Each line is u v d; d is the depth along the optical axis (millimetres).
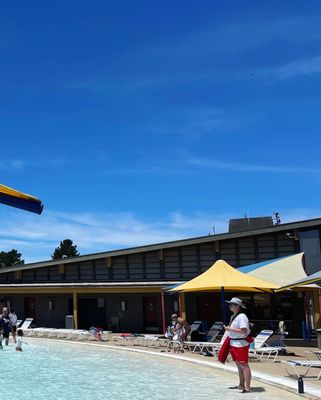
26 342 25953
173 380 12648
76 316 30703
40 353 20453
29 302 35219
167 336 21344
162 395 10555
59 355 19625
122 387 11852
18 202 7301
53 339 27219
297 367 13766
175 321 22234
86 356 19141
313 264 27453
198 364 15641
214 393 10461
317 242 27609
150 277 31609
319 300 22250
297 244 28031
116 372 14562
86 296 33281
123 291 30016
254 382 11586
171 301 30531
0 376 14195
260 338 16828
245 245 29422
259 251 29016
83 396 10812
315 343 21578
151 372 14328
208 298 29609
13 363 17219
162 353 18891
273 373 12523
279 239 28672
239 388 10703
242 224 37875
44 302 34562
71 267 34281
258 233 28594
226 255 29781
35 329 29297
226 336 11023
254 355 16344
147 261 31891
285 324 26312
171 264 31188
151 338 22406
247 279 18219
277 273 21953
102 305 32688
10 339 27781
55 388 11992
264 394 10078
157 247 31016
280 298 27312
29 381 13227
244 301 28297
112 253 32375
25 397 10859
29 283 35344
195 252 30625
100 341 25641
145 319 31328
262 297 27891
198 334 22953
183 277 30703
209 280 18250
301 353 17531
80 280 33812
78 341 25672
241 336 10391
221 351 10648
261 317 27688
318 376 11516
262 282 18234
